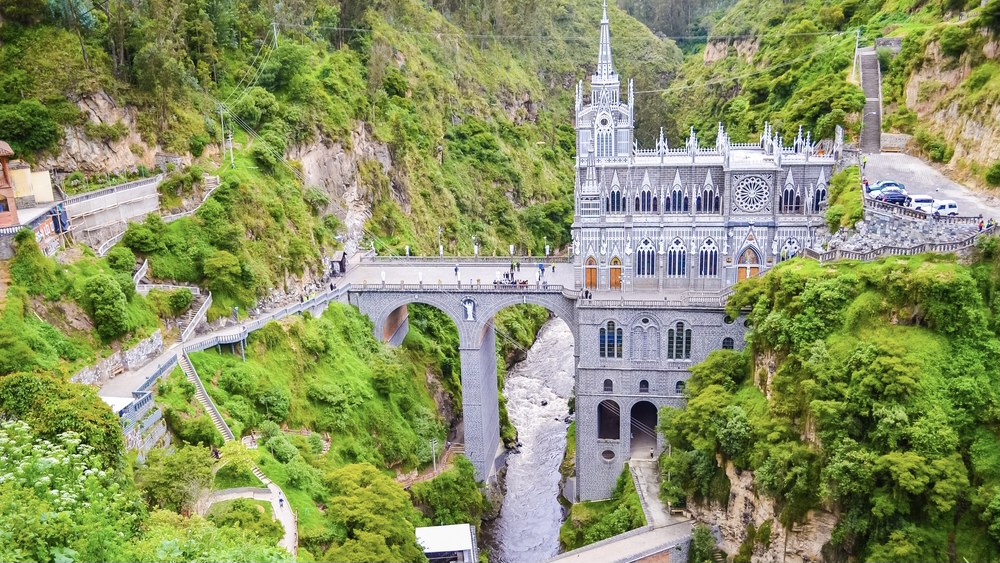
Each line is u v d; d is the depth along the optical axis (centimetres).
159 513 6469
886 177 12188
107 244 10125
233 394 9806
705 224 11644
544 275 12712
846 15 18862
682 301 11175
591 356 11575
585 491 11919
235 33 15362
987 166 11456
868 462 7969
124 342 9162
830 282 9262
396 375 12225
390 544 8112
